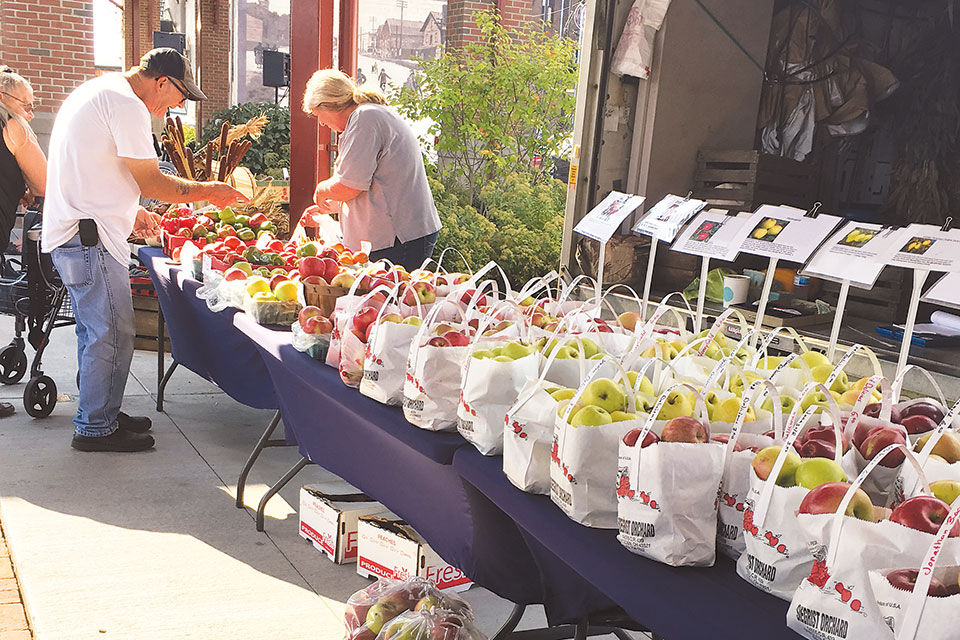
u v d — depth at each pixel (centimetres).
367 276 287
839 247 199
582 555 144
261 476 393
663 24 428
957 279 172
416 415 196
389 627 205
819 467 124
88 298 390
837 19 462
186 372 572
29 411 445
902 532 108
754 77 470
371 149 410
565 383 180
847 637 108
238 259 369
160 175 380
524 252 778
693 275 426
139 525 332
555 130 820
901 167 456
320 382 246
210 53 1595
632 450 137
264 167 945
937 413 157
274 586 292
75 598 274
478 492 193
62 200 379
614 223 254
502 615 279
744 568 129
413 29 1666
